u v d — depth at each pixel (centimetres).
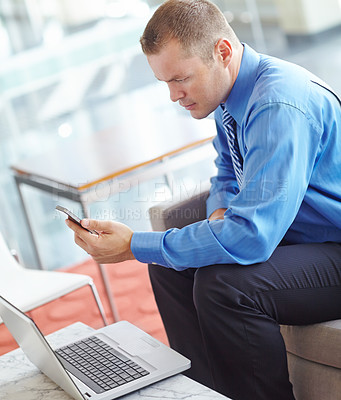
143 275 324
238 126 177
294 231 175
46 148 385
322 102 164
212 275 160
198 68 163
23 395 150
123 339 162
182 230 162
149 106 395
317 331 165
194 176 340
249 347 160
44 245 361
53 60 380
